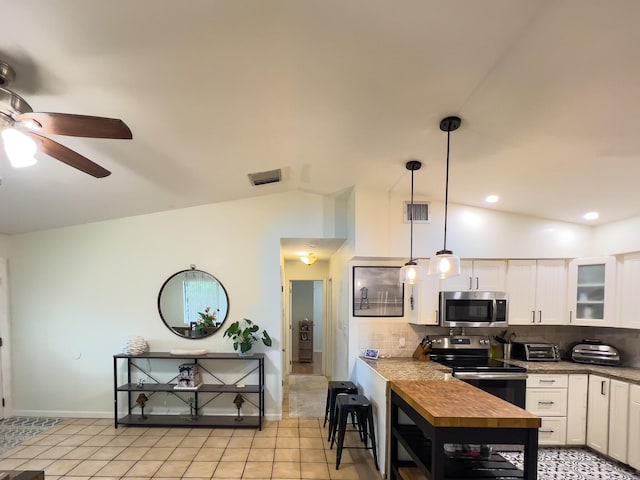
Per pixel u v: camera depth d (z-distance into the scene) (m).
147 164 2.87
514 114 2.05
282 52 1.62
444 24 1.42
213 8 1.34
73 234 4.29
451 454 2.26
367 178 3.53
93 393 4.22
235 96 1.99
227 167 3.16
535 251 3.90
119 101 1.96
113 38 1.46
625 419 3.10
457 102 2.03
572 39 1.42
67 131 1.56
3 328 4.19
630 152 2.30
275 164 3.24
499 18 1.36
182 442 3.55
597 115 1.92
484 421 1.95
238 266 4.33
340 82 1.88
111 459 3.20
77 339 4.25
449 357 3.93
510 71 1.69
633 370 3.40
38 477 1.46
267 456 3.28
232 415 4.19
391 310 4.12
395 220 3.88
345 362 4.34
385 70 1.76
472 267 3.95
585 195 3.13
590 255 3.87
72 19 1.35
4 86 1.67
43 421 4.07
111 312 4.27
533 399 3.47
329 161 3.14
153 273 4.30
